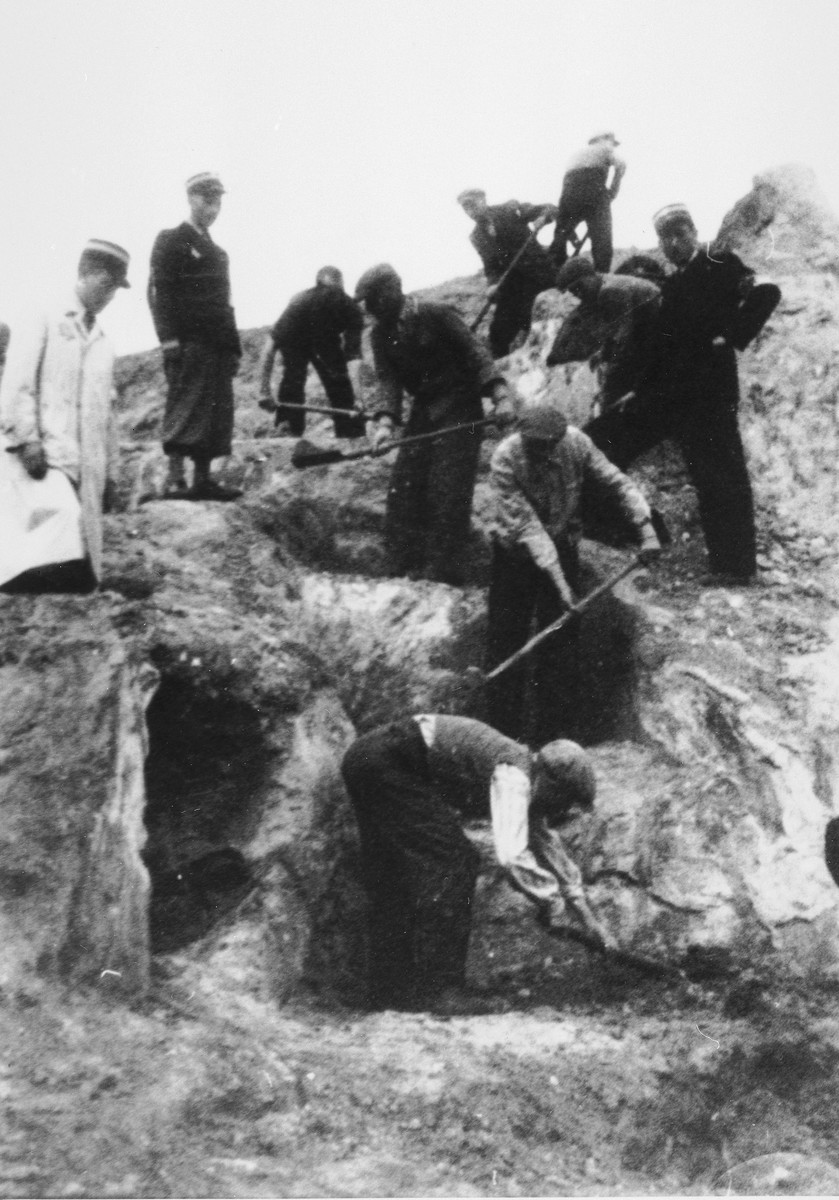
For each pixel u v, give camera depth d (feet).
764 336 32.32
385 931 21.85
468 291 47.60
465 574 28.37
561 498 25.17
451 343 28.19
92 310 22.97
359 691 26.76
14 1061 17.37
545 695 25.25
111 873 19.60
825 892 24.54
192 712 23.34
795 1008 23.04
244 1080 18.25
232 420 30.60
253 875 22.53
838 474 31.04
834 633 28.35
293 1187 16.83
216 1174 16.69
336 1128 18.15
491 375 27.94
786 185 34.86
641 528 25.13
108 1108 17.11
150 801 23.16
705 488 29.09
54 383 22.33
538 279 37.70
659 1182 19.54
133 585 25.55
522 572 25.31
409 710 26.48
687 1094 20.83
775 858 24.49
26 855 19.21
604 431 29.14
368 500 30.30
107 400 22.91
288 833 22.91
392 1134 18.35
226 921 22.09
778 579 29.73
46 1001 18.31
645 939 23.21
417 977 21.75
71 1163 16.19
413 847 21.76
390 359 28.45
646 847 23.84
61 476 22.07
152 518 28.50
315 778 23.67
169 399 30.25
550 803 21.34
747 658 27.32
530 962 22.81
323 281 33.32
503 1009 22.33
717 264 28.45
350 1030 20.84
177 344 30.04
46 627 21.33
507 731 25.26
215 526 28.43
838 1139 21.42
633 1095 20.26
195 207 30.30
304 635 27.14
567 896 21.89
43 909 18.90
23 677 20.74
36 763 19.93
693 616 28.22
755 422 31.53
